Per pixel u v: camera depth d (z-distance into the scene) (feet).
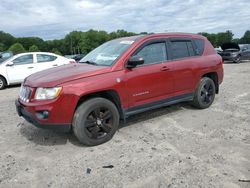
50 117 13.10
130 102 15.49
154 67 16.48
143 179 10.97
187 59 18.70
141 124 17.52
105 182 10.87
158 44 17.21
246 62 68.64
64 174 11.61
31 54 38.55
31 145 14.80
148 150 13.61
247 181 10.52
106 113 14.64
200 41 20.43
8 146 14.76
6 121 19.25
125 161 12.54
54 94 13.07
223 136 15.03
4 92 33.40
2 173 11.87
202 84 19.72
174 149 13.61
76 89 13.39
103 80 14.23
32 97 13.57
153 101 16.65
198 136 15.19
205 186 10.29
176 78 17.78
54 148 14.33
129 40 16.79
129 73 15.29
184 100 18.93
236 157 12.48
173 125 17.16
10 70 36.68
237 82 32.96
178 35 18.71
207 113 19.43
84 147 14.32
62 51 335.06
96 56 17.22
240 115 18.70
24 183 11.05
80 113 13.69
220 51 68.28
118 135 15.76
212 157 12.56
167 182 10.68
